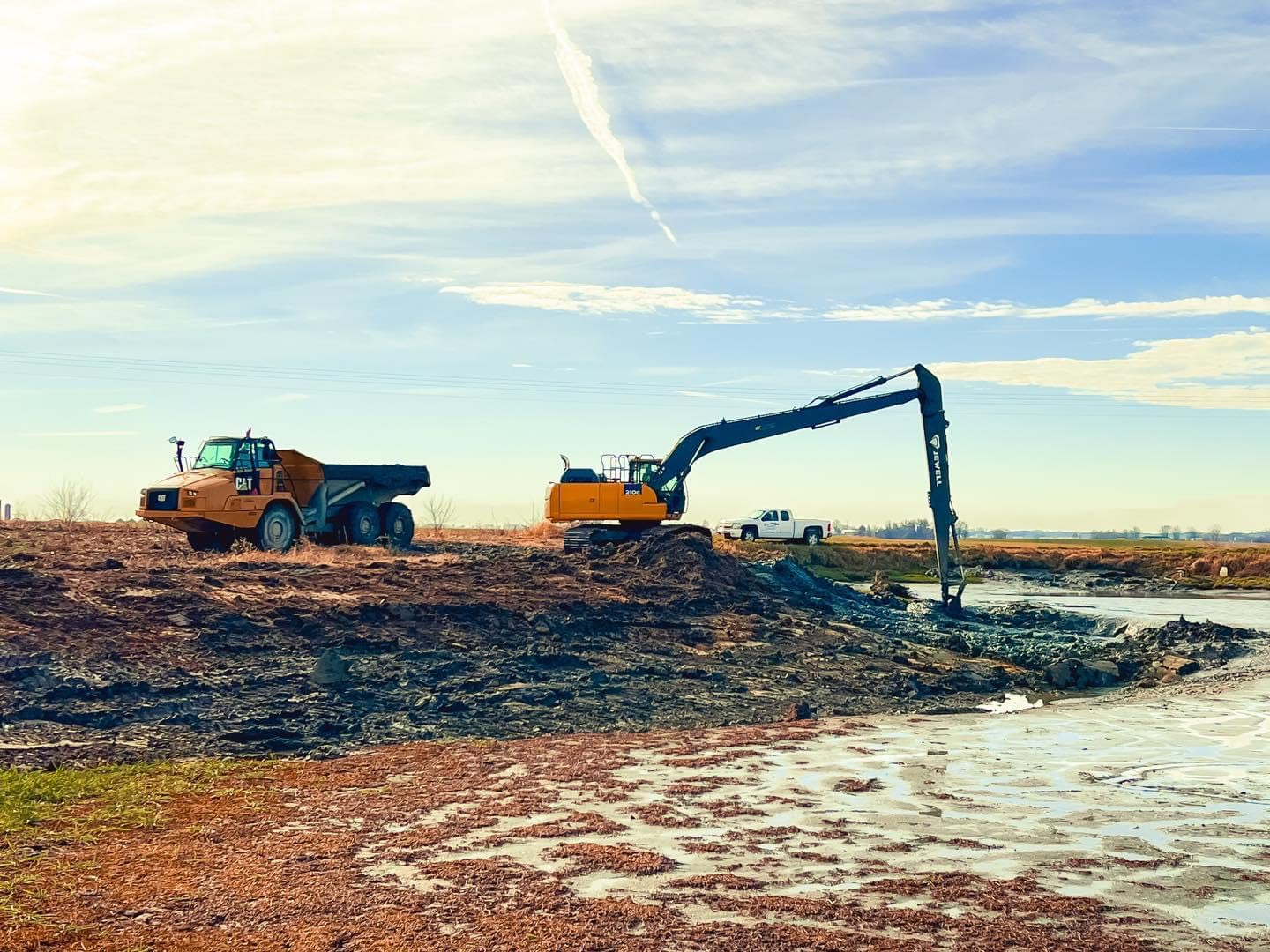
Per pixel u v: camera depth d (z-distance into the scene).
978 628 36.06
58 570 25.23
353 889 10.45
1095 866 11.80
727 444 39.28
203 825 12.70
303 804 13.86
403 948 8.99
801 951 9.12
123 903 9.95
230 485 32.28
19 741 16.02
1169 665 28.98
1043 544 86.81
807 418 39.38
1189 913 10.30
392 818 13.25
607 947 9.13
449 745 17.73
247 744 16.97
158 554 31.34
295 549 33.09
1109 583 63.75
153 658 20.00
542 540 48.62
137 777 14.63
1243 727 20.69
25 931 9.20
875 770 16.58
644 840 12.48
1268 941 9.57
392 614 24.44
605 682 22.64
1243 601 53.03
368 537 37.03
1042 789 15.48
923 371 38.91
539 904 10.12
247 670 20.38
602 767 16.42
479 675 21.98
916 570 61.16
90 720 17.20
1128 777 16.34
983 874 11.41
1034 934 9.62
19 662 18.59
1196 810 14.31
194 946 8.99
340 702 19.58
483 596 27.56
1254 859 12.11
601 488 37.88
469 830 12.75
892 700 23.30
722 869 11.42
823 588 38.31
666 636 27.27
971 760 17.47
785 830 13.02
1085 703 23.72
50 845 11.62
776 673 24.91
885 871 11.46
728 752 17.75
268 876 10.80
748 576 34.88
